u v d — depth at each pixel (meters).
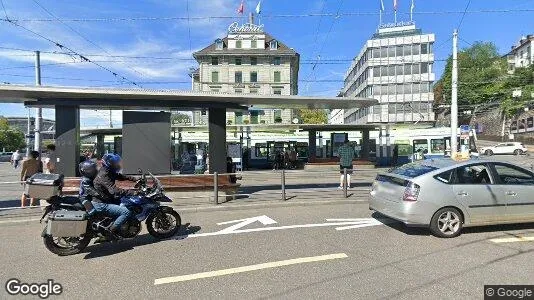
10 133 69.75
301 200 10.16
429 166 7.04
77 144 9.98
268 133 31.31
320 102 11.41
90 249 6.13
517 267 5.02
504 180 6.94
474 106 64.62
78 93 9.44
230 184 10.48
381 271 4.93
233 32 64.31
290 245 6.18
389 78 69.00
